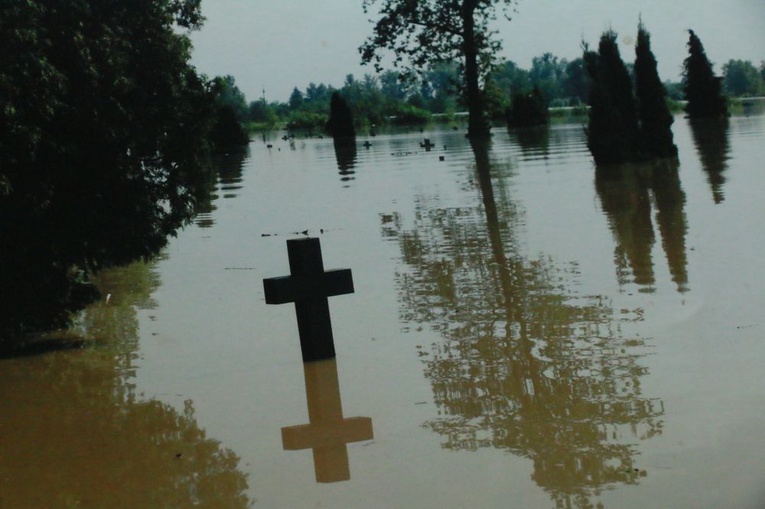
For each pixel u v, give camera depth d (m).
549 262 12.55
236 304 11.66
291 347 9.34
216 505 5.55
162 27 11.62
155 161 11.66
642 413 6.57
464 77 56.03
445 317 9.96
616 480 5.47
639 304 9.76
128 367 9.05
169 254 16.03
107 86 10.73
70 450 6.75
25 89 9.84
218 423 7.15
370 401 7.39
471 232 15.85
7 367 9.40
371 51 56.44
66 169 10.51
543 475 5.63
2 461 6.60
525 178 24.20
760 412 6.39
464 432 6.50
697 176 21.09
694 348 8.02
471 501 5.33
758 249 12.11
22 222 10.27
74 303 11.12
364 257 14.19
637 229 14.60
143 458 6.49
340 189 25.03
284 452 6.42
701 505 5.03
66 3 10.43
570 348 8.35
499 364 8.07
